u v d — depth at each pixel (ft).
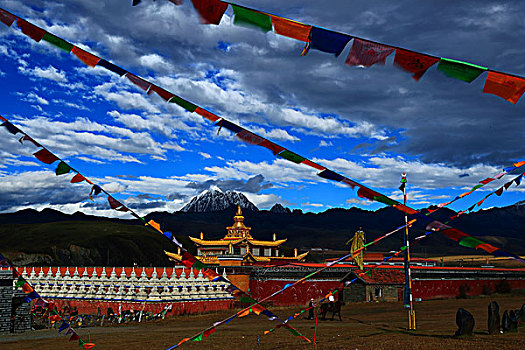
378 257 226.99
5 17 20.36
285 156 21.36
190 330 112.98
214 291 169.58
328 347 78.07
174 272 159.22
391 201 19.77
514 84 14.47
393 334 94.32
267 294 183.11
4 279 112.27
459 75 14.85
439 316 140.87
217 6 14.88
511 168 32.35
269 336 94.12
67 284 175.52
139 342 90.27
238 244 239.50
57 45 20.90
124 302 158.10
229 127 21.53
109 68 21.31
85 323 139.33
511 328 92.07
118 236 586.45
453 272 223.92
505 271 242.78
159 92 21.39
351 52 15.02
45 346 88.58
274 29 15.05
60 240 551.18
